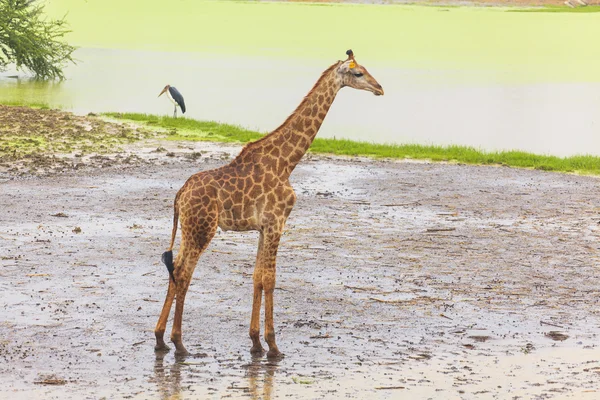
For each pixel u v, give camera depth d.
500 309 22.59
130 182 38.16
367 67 94.38
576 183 41.03
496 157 47.44
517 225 32.16
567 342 20.28
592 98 76.31
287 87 78.19
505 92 79.31
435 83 84.25
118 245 27.70
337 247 28.34
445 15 155.88
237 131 54.81
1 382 17.00
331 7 166.75
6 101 66.19
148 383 17.20
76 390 16.70
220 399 16.42
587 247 29.09
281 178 19.50
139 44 112.44
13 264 25.17
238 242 28.86
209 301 22.64
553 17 156.50
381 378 17.75
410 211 34.12
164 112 64.75
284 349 19.52
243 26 134.50
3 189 35.78
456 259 27.27
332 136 57.62
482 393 17.00
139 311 21.67
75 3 162.88
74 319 20.89
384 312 22.12
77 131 51.81
